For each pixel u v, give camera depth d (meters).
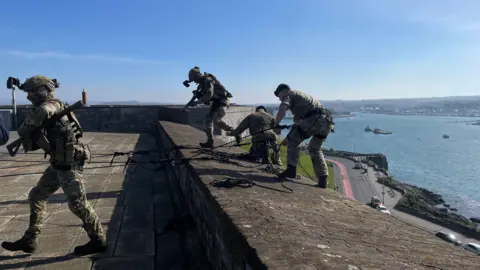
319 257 2.22
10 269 3.62
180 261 3.98
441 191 81.06
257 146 6.93
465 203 71.12
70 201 3.77
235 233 2.76
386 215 3.76
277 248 2.34
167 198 6.37
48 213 5.36
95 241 4.02
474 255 2.64
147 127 19.38
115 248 4.24
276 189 4.45
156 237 4.61
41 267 3.68
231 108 19.23
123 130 19.03
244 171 5.45
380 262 2.26
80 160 3.80
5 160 9.46
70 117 3.76
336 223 3.22
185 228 4.88
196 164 5.52
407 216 50.34
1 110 16.19
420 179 94.50
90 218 3.90
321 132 5.07
